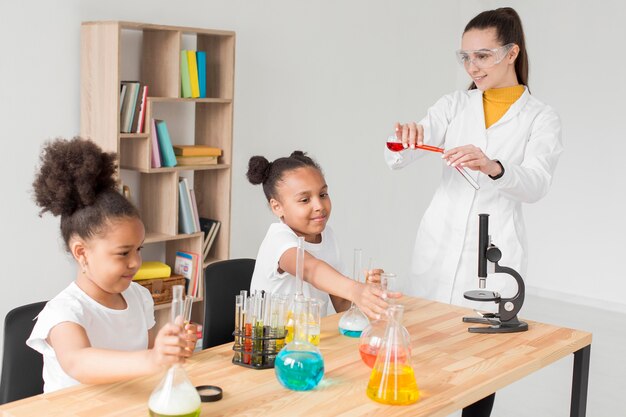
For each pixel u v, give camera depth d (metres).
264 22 4.46
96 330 1.80
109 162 1.75
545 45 5.78
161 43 3.75
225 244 4.04
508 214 2.85
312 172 2.29
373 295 1.91
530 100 2.88
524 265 2.88
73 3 3.58
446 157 2.52
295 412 1.56
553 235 5.82
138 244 1.76
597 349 4.61
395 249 5.61
